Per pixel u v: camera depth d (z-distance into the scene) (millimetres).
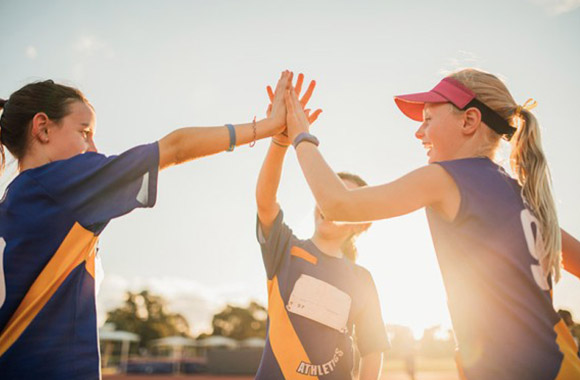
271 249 2289
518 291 1409
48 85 1757
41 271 1541
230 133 1845
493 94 1682
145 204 1605
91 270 1663
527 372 1325
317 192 1605
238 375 27562
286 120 2064
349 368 2260
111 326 56219
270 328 2252
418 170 1552
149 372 31016
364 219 1530
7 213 1563
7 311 1491
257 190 2307
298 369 2127
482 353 1393
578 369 1352
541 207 1601
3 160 1824
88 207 1592
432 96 1725
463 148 1688
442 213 1551
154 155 1632
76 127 1743
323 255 2375
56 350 1510
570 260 1809
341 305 2260
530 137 1675
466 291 1456
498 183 1540
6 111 1725
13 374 1464
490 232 1451
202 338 78062
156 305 73125
